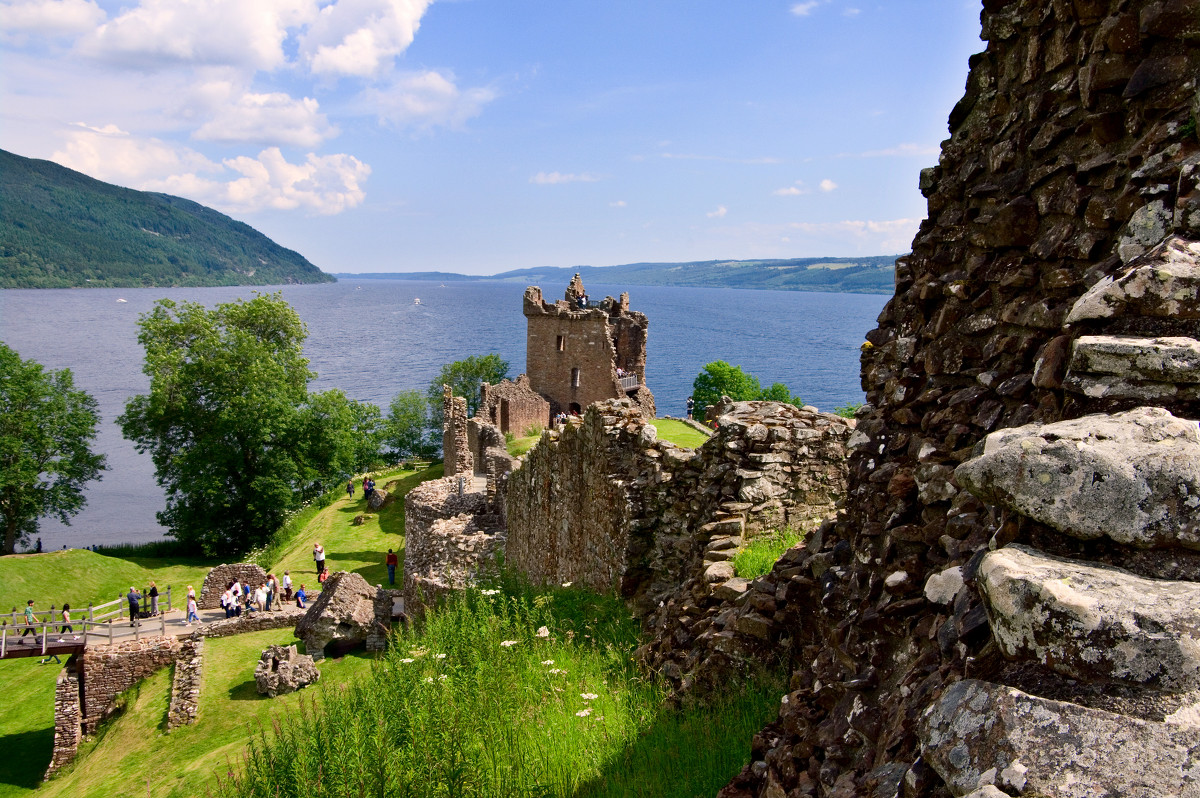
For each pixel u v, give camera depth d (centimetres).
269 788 875
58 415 5612
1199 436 271
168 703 2398
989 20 588
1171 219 373
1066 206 477
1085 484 276
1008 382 489
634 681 948
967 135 618
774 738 597
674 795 650
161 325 5684
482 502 3139
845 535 696
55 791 2239
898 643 504
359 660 2450
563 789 729
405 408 8481
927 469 532
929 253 647
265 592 3120
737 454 1102
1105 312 336
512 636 1149
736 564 998
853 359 16888
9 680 3175
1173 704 233
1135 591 251
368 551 4131
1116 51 441
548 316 6369
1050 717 244
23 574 4181
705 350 19488
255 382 5578
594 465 1499
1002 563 278
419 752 789
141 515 8812
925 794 293
